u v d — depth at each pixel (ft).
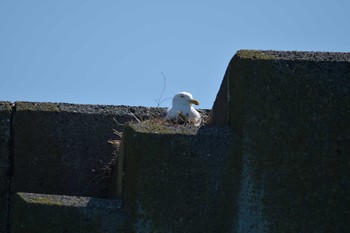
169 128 120.47
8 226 132.46
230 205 117.50
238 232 116.78
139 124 121.60
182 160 118.42
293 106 119.03
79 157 136.26
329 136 118.52
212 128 120.57
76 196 127.75
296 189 117.39
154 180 118.11
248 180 117.60
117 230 117.19
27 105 136.56
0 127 134.62
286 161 117.91
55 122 136.46
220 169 118.21
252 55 120.98
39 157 135.13
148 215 117.50
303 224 116.78
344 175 117.70
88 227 117.08
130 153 119.14
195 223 117.29
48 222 117.29
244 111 118.93
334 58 121.08
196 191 117.80
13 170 134.10
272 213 116.98
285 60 120.06
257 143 118.21
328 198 117.29
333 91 119.34
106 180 135.64
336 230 116.78
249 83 119.34
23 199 118.32
